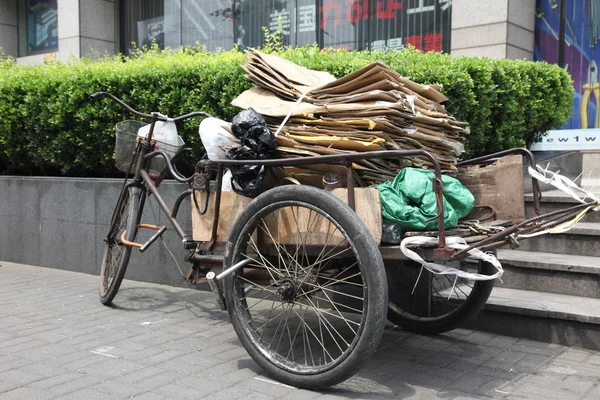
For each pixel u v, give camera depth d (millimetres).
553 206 5566
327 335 4270
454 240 3178
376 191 3238
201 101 5672
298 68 4238
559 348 4043
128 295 5453
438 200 3102
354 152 3400
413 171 3389
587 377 3525
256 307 4957
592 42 9289
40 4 13328
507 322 4309
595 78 9344
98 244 6387
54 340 4141
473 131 5566
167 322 4609
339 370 3146
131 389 3287
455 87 5164
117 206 5180
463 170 3990
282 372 3365
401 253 3211
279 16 10516
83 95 6305
